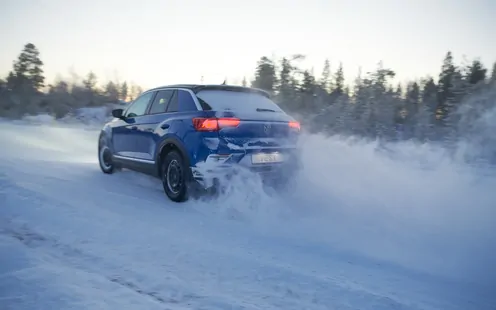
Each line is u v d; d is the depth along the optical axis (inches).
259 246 161.9
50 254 142.0
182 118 219.0
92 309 105.4
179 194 220.4
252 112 217.5
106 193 232.8
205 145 203.2
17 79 1654.8
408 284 134.2
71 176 278.5
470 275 144.3
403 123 772.6
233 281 128.0
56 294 112.0
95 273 128.6
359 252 162.6
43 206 193.3
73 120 1252.5
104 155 299.7
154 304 110.4
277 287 125.4
